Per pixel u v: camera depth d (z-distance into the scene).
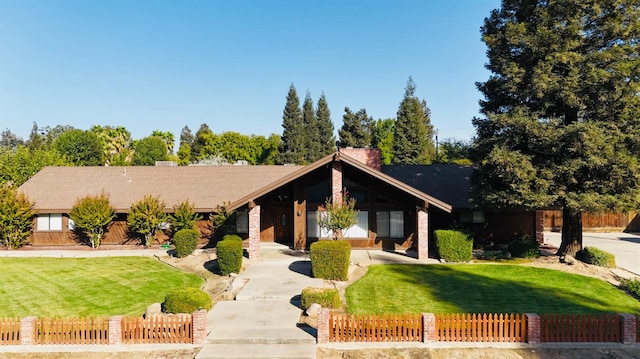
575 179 19.67
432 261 22.23
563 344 11.96
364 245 25.83
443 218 27.11
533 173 19.69
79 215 26.66
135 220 27.02
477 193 22.64
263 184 31.05
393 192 25.77
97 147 60.47
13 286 18.98
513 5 21.42
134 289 18.34
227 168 33.62
